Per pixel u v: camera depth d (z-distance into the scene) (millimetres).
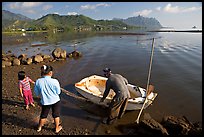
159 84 11242
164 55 20703
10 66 15492
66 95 9547
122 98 6910
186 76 12711
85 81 9742
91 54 21641
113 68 14992
